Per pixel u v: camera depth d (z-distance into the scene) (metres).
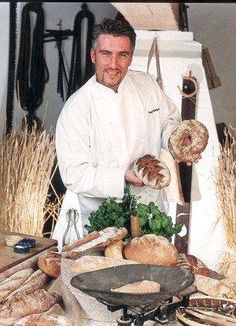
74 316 2.37
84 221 3.92
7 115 4.12
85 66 4.07
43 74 4.11
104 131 3.80
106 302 2.01
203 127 3.50
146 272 2.23
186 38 3.79
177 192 3.89
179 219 3.90
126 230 2.66
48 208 4.05
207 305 2.44
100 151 3.82
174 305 2.19
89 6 4.01
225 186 3.84
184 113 3.85
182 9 3.79
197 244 3.92
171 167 3.87
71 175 3.84
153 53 3.80
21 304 2.36
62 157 3.87
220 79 3.86
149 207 2.82
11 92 4.13
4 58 4.13
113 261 2.38
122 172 3.71
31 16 4.07
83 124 3.82
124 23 3.70
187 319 2.25
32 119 4.11
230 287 2.63
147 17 3.77
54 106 4.11
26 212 4.06
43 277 2.65
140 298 1.96
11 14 4.07
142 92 3.80
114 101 3.77
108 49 3.69
